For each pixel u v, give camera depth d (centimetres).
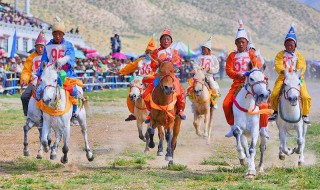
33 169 1358
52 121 1327
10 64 3838
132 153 1655
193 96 1917
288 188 1122
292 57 1383
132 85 1730
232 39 17825
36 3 16700
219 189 1096
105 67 4809
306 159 1549
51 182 1181
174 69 1380
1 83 3556
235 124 1259
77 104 1364
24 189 1099
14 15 5878
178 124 1417
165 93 1327
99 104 3431
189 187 1133
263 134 1293
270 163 1509
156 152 1692
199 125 1953
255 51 1321
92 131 2186
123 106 3331
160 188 1120
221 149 1783
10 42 5262
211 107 1939
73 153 1650
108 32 17562
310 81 6725
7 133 2061
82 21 17538
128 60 5438
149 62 1755
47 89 1278
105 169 1366
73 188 1118
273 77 5262
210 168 1412
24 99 1477
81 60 4584
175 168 1372
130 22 19262
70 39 6788
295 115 1340
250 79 1228
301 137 1363
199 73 1903
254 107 1241
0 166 1401
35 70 1483
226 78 6228
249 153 1241
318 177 1223
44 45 1481
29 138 1944
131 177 1234
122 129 2259
